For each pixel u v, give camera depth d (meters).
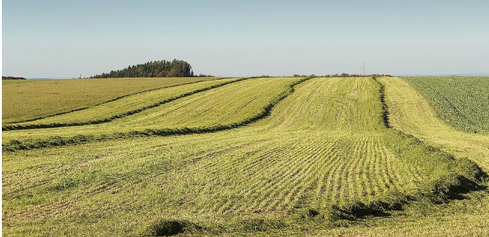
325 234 10.69
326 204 13.83
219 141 29.81
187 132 34.69
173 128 34.62
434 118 45.31
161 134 32.62
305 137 33.28
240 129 39.09
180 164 20.97
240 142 29.44
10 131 31.80
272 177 18.28
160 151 24.73
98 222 11.80
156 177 17.95
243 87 66.88
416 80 75.12
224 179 17.80
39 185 16.17
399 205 13.88
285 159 22.97
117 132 30.61
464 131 38.44
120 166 19.95
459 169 18.47
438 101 53.47
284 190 15.91
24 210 13.05
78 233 10.70
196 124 40.41
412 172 19.66
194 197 14.85
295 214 12.68
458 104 52.34
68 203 13.91
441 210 13.55
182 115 45.62
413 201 14.38
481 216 12.68
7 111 43.66
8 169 18.67
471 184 16.80
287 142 29.95
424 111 48.78
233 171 19.47
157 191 15.57
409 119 44.91
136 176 18.00
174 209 13.34
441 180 16.34
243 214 12.82
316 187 16.61
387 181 17.70
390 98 56.44
